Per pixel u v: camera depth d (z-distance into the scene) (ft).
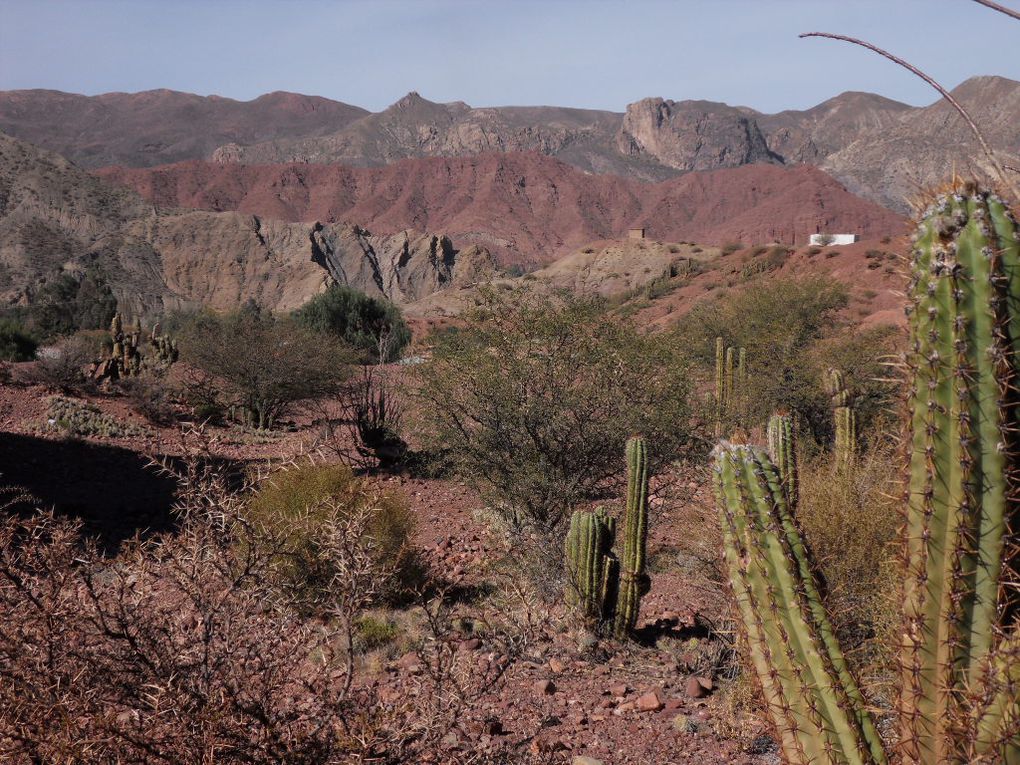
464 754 11.80
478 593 29.32
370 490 28.50
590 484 39.32
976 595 8.36
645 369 38.58
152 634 11.25
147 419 73.72
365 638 21.11
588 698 19.47
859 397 50.83
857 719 9.41
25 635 10.57
